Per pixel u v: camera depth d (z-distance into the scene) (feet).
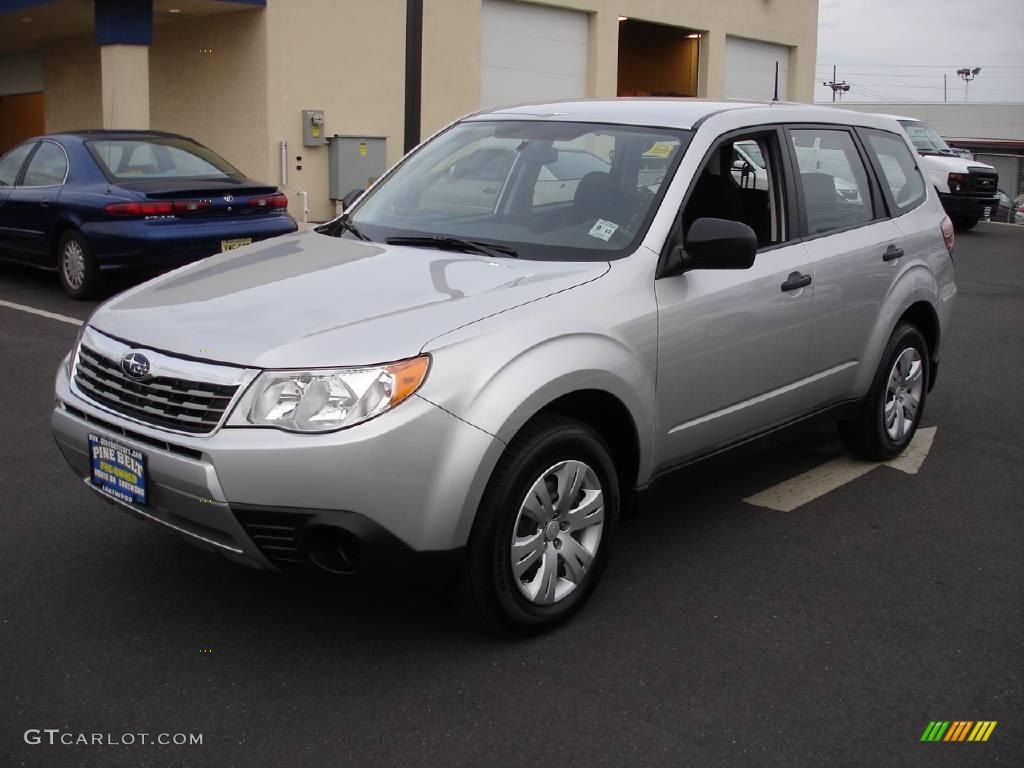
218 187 30.58
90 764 9.45
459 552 10.77
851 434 18.13
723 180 14.70
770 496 16.78
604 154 14.35
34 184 32.35
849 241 16.34
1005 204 76.07
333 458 10.01
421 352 10.45
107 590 12.78
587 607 12.74
